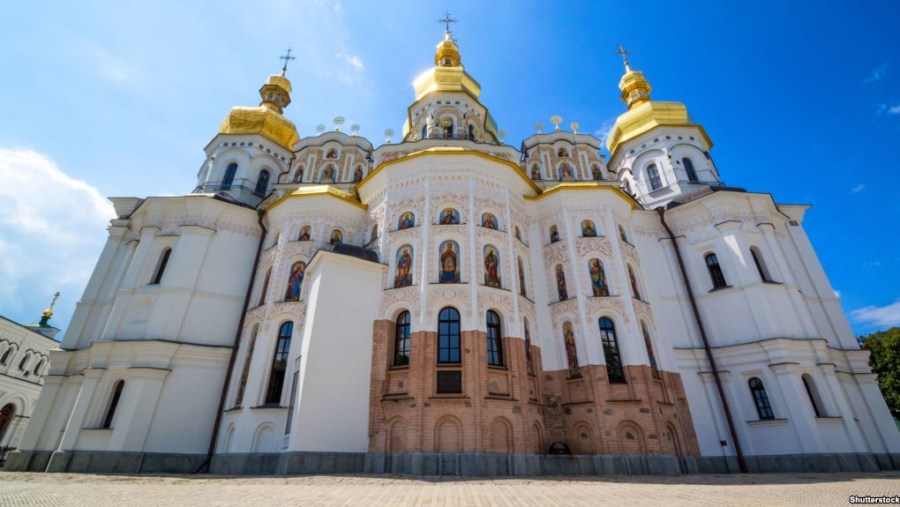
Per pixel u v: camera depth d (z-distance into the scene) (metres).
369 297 23.73
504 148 33.25
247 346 26.56
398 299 23.59
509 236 25.91
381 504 10.43
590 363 23.62
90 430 23.86
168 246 29.94
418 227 25.30
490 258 24.95
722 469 24.36
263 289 28.23
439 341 22.30
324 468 19.39
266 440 22.34
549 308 26.42
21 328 48.81
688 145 37.41
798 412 23.56
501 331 23.52
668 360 26.47
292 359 23.98
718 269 29.38
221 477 18.25
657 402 23.62
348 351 22.05
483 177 27.14
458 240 24.70
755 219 29.78
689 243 30.73
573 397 23.72
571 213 28.23
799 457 23.02
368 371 22.19
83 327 28.80
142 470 23.25
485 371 21.53
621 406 22.72
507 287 24.45
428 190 26.20
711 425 25.53
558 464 21.09
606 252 26.77
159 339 25.92
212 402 26.14
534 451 21.92
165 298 27.34
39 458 24.95
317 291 22.50
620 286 25.72
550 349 25.33
